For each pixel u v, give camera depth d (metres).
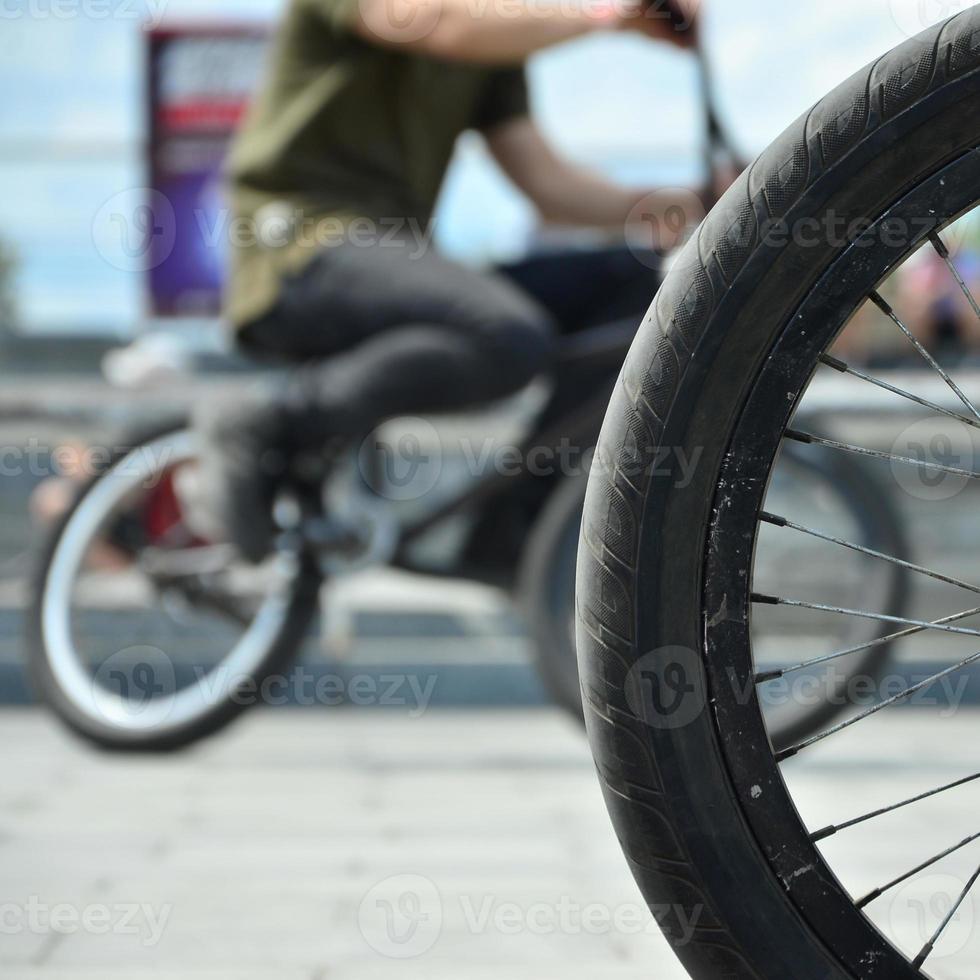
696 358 2.20
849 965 2.24
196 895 3.83
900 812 4.77
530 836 4.49
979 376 6.45
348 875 4.03
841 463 5.45
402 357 5.04
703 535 2.22
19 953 3.32
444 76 5.18
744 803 2.23
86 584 6.12
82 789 5.21
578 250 5.52
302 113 5.10
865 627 5.45
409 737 6.21
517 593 5.78
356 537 5.51
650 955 3.29
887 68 2.20
